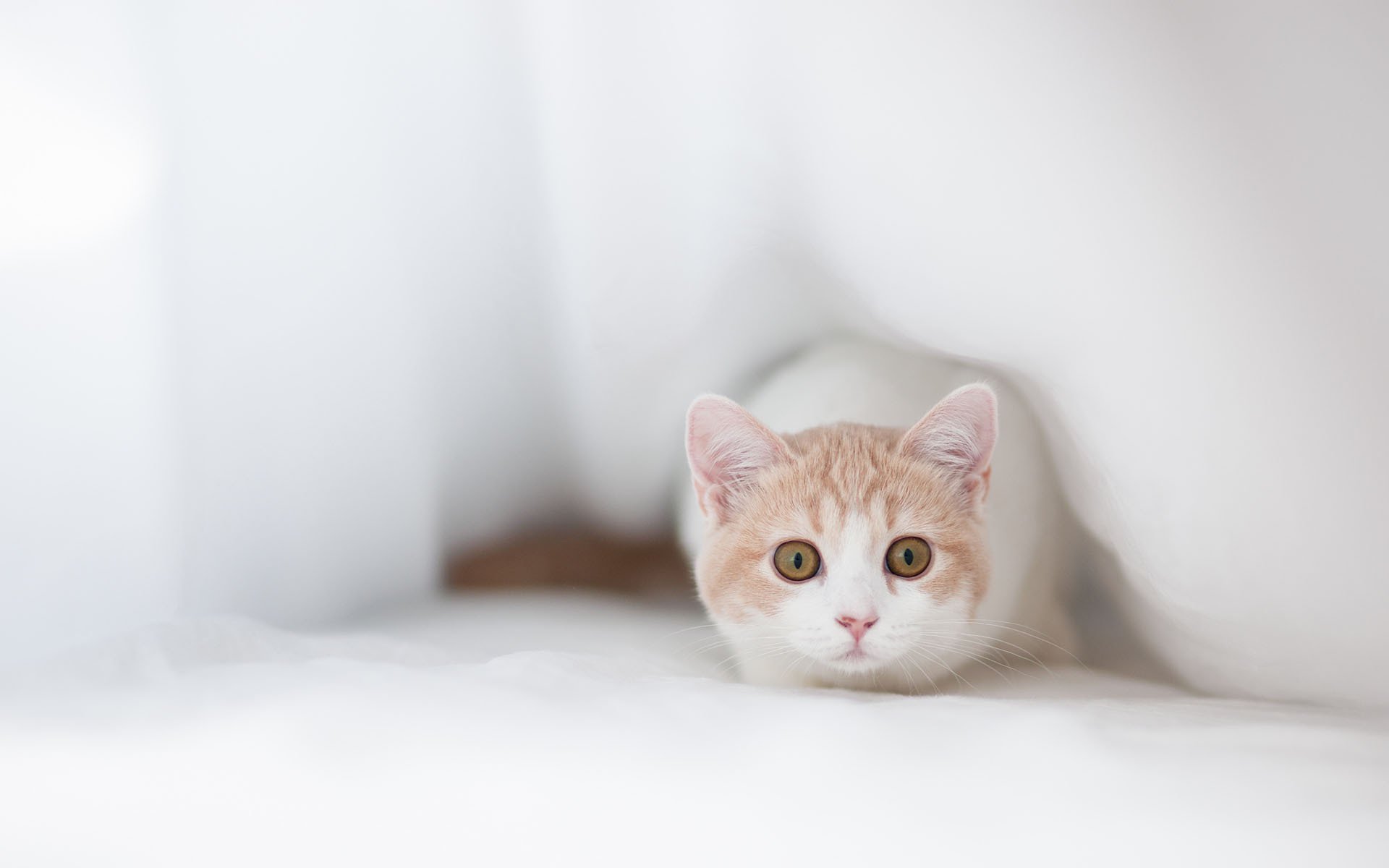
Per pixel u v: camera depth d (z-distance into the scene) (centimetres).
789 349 74
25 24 57
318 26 61
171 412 61
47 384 59
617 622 68
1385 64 52
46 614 60
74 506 60
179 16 59
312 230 63
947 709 51
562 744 48
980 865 45
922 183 58
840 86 59
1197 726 50
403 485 69
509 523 76
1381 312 53
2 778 47
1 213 58
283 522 65
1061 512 67
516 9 62
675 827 46
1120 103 55
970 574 59
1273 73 53
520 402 72
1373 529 54
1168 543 57
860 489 59
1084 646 66
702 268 67
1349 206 53
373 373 66
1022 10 56
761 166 63
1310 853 45
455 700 50
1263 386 54
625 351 69
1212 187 54
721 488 62
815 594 58
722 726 49
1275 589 56
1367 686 56
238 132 61
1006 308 59
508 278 68
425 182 65
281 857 45
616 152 64
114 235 59
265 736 48
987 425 60
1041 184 56
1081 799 46
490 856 45
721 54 61
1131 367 56
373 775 47
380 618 67
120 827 46
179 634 55
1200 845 45
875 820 46
